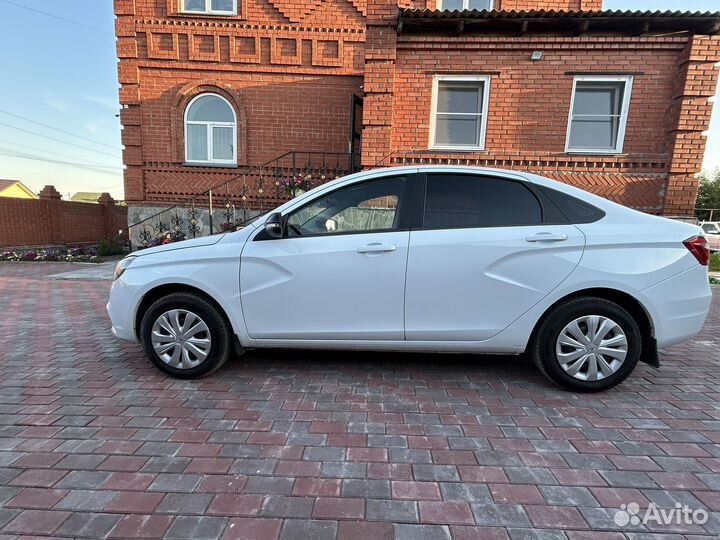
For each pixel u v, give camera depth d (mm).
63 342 4500
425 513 1961
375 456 2402
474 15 6949
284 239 3301
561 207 3207
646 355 3184
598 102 7949
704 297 3117
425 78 7891
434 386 3352
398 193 3326
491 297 3162
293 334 3338
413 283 3188
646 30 7121
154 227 10109
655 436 2637
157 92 9789
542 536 1835
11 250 12344
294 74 9766
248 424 2744
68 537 1805
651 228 3145
